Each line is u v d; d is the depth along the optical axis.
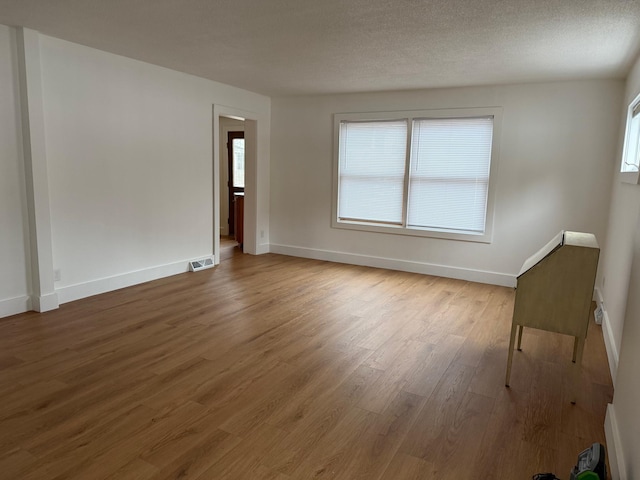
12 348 2.97
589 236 2.76
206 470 1.82
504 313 3.97
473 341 3.29
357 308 4.02
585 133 4.43
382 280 5.07
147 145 4.53
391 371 2.77
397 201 5.54
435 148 5.21
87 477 1.76
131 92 4.30
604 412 2.34
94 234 4.12
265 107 6.14
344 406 2.35
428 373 2.75
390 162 5.52
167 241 4.91
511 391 2.55
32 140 3.49
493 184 4.89
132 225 4.48
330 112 5.81
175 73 4.72
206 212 5.39
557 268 2.41
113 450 1.93
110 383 2.53
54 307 3.77
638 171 2.56
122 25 3.24
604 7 2.61
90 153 4.00
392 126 5.44
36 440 1.99
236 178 8.04
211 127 5.27
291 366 2.81
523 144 4.71
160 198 4.75
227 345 3.12
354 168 5.78
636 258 2.06
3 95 3.36
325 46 3.62
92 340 3.13
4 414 2.19
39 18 3.13
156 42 3.66
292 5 2.77
